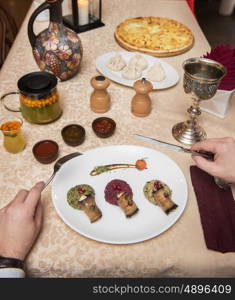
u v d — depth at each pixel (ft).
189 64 2.91
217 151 2.49
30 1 6.25
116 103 3.45
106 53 4.19
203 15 12.05
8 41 5.56
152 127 3.16
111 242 2.13
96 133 2.97
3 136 2.92
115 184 2.45
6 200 2.44
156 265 2.13
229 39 10.77
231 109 3.43
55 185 2.44
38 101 2.87
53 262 2.10
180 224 2.32
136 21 4.80
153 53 4.18
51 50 3.35
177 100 3.53
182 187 2.49
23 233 2.07
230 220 2.31
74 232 2.25
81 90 3.59
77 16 4.52
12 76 3.76
